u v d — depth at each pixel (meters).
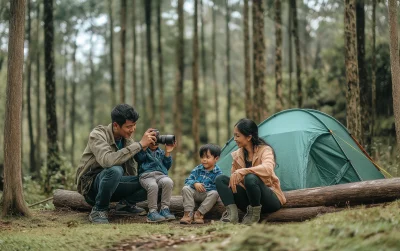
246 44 17.88
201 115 33.78
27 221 6.48
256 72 14.41
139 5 25.45
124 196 6.53
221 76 43.56
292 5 15.55
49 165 12.41
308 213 5.79
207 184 6.33
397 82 7.07
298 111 7.82
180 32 19.34
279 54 13.84
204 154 6.36
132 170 6.62
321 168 7.38
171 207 6.69
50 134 12.70
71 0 24.77
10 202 6.59
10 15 6.70
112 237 4.94
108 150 6.20
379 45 16.36
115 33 29.95
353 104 9.38
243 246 3.69
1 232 5.66
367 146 11.61
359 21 11.87
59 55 26.38
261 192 5.70
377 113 15.95
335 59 19.12
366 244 3.57
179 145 19.95
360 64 11.94
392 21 7.11
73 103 26.89
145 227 5.64
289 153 7.21
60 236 5.18
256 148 5.90
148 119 26.50
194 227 5.76
